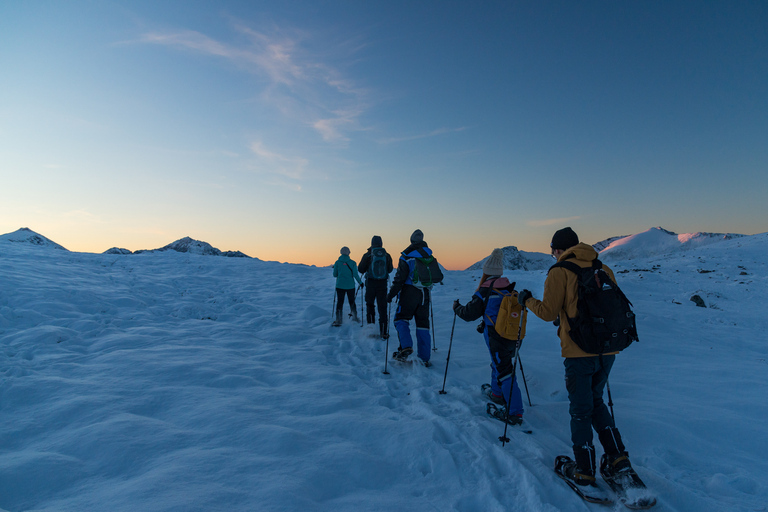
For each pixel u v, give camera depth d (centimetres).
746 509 229
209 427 301
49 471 233
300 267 1772
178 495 206
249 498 209
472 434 313
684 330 797
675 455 295
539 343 640
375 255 702
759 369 508
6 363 445
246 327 735
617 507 227
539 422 358
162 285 1105
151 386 386
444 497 233
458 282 1402
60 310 693
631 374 484
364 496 227
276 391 395
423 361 532
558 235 286
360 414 347
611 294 248
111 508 196
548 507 220
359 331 736
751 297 1223
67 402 336
